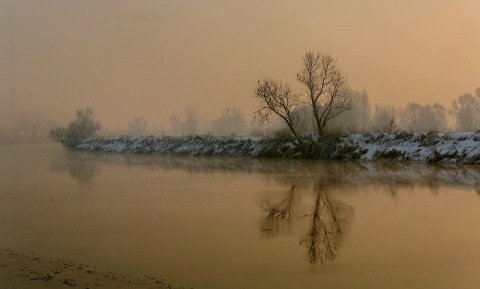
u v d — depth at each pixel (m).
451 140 37.44
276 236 14.66
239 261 11.92
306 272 10.99
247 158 51.03
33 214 18.95
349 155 42.81
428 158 36.59
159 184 29.19
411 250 12.80
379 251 12.75
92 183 30.23
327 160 43.53
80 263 11.77
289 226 16.08
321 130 47.75
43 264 11.62
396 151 39.59
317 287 9.97
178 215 18.45
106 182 30.81
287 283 10.23
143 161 51.31
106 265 11.58
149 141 73.88
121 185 28.92
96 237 14.73
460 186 24.19
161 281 10.30
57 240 14.34
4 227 16.39
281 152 49.66
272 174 33.09
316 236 14.59
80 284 9.96
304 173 32.97
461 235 14.38
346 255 12.40
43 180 32.41
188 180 31.02
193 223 16.81
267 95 47.72
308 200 21.47
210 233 15.17
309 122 54.28
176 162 48.47
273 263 11.72
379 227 15.69
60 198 23.50
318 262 11.78
